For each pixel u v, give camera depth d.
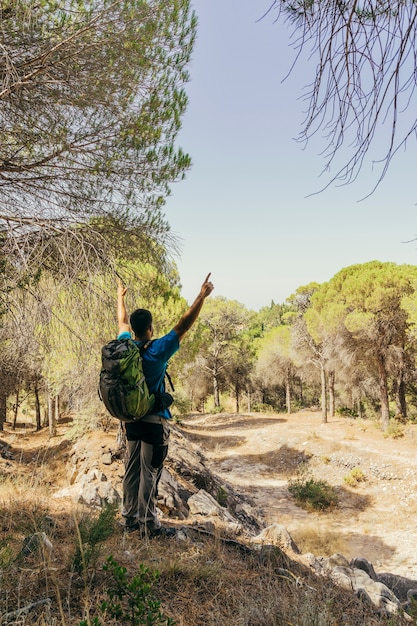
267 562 3.58
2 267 4.41
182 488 10.62
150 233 5.89
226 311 46.78
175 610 2.52
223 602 2.75
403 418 30.50
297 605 2.82
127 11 4.73
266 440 30.17
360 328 26.78
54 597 2.34
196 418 43.19
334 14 1.44
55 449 18.00
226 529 4.52
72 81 4.91
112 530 3.04
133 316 3.09
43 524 3.27
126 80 5.20
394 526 17.33
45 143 5.17
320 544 14.98
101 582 2.54
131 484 3.46
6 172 5.32
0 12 4.39
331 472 23.94
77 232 5.12
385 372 28.62
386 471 22.69
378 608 3.47
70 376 10.41
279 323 90.38
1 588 2.30
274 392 57.12
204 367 47.47
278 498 21.11
